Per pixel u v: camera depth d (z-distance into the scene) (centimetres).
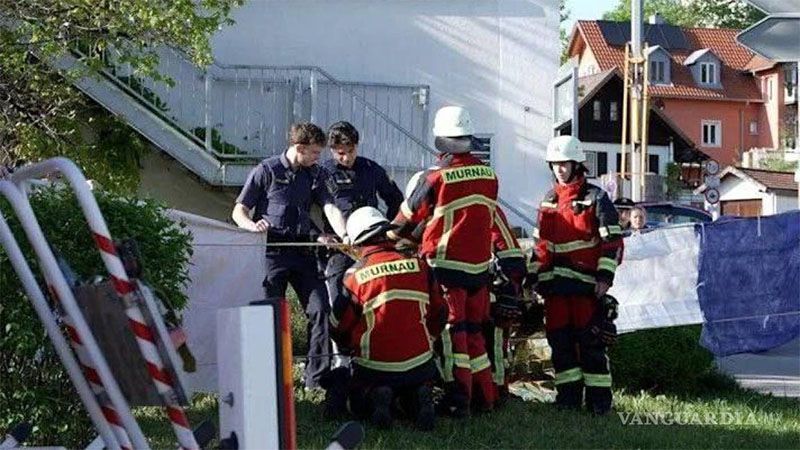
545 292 990
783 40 603
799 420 973
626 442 859
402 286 875
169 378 474
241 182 1942
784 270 1077
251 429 486
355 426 523
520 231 1902
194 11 1508
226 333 500
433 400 898
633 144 3722
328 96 2075
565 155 976
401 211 934
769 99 8288
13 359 761
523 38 2138
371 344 874
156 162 1980
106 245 475
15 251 532
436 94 2127
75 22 1459
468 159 938
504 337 1016
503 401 995
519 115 2139
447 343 930
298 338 1217
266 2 2081
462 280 927
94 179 1648
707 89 8300
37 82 1507
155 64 1495
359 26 2108
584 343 977
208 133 1916
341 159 1045
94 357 496
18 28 1459
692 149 6494
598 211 964
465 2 2131
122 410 498
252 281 1034
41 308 528
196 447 479
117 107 1856
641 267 1095
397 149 2091
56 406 766
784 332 1074
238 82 2041
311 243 995
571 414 970
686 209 2570
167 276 793
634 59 3738
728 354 1083
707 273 1079
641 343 1105
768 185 5784
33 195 758
